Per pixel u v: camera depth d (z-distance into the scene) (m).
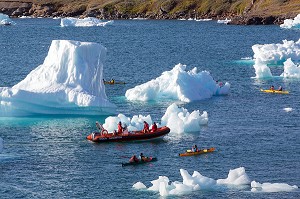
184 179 197.12
